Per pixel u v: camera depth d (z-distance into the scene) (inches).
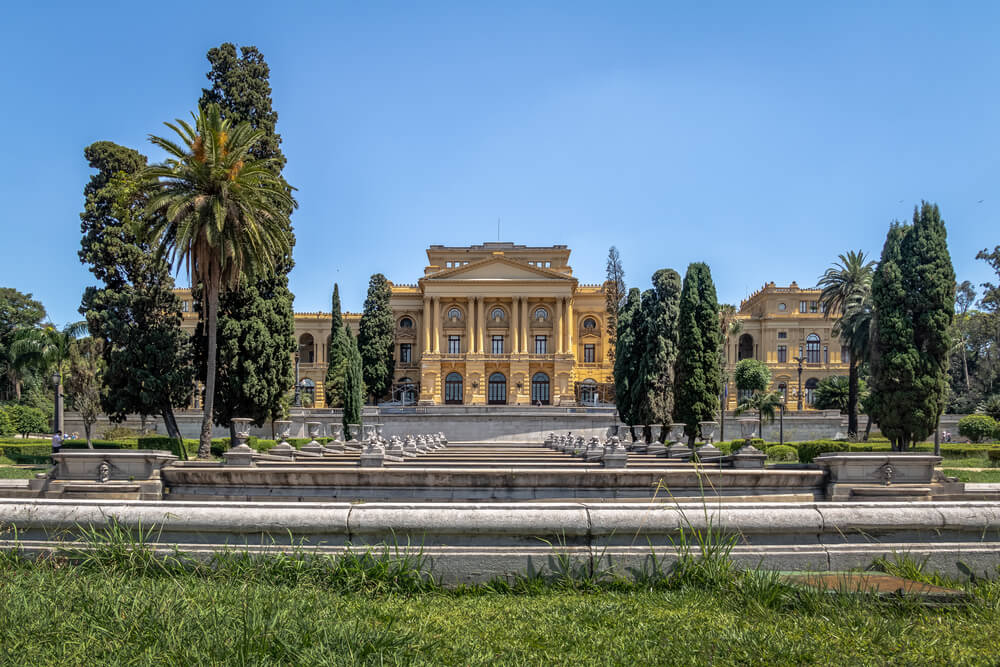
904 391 1443.2
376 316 3405.5
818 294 3858.3
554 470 590.6
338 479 597.0
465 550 266.4
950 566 274.8
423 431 2613.2
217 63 1846.7
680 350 1857.8
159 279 1660.9
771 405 2573.8
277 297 1777.8
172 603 211.8
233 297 1707.7
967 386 3196.4
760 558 269.7
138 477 575.8
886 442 1845.5
